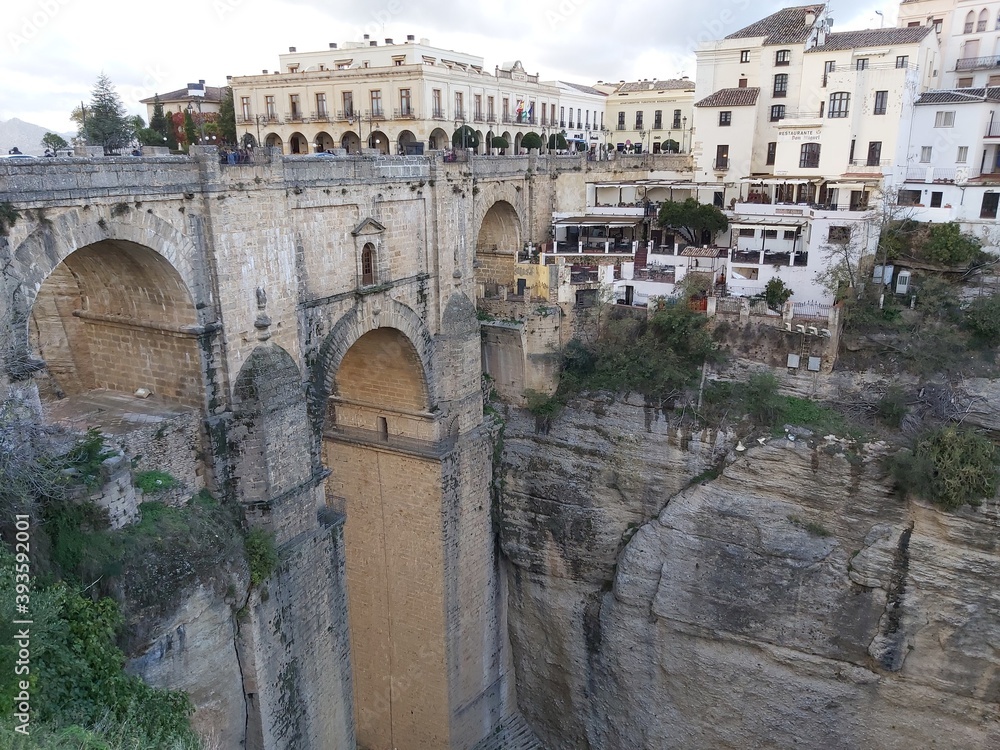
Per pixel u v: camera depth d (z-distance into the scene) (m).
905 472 33.25
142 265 24.45
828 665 36.03
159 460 24.94
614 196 55.03
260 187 26.09
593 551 41.34
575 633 42.59
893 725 35.47
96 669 18.64
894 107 45.34
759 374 37.69
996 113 46.50
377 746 43.78
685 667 38.97
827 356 36.81
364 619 42.06
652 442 39.09
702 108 54.25
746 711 37.97
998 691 33.19
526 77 76.69
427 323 36.41
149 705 19.41
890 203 42.69
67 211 20.88
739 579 36.97
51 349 28.05
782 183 49.19
